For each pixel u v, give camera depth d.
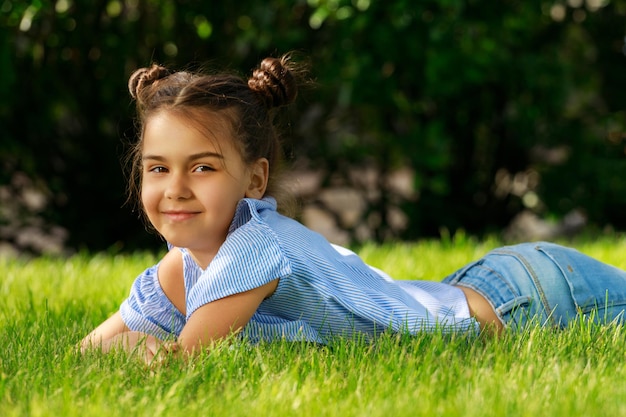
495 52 7.50
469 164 8.73
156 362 2.74
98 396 2.39
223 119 2.89
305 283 2.94
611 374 2.65
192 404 2.35
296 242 2.96
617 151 8.59
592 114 8.62
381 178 8.46
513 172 8.80
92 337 3.28
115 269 5.37
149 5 7.82
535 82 7.84
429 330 3.05
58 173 8.31
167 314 3.27
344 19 7.31
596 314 3.31
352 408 2.31
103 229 8.43
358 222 8.46
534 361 2.72
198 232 2.88
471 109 8.43
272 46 7.61
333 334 3.03
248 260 2.84
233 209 2.94
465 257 5.62
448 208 8.69
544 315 3.32
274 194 3.23
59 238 8.55
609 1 8.34
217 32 7.86
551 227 9.61
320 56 7.77
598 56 8.73
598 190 8.49
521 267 3.41
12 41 7.44
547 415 2.25
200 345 2.76
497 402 2.29
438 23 7.14
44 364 2.79
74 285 4.79
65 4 7.43
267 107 3.14
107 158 8.30
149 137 2.88
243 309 2.84
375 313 3.00
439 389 2.45
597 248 5.89
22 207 8.24
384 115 8.21
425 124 8.30
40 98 7.98
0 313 4.06
